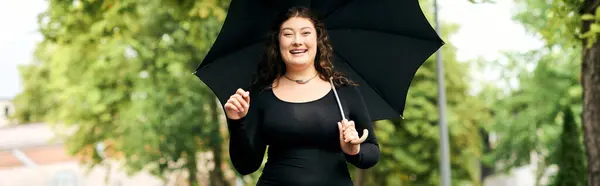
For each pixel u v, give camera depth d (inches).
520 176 1615.4
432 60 936.3
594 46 312.7
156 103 876.6
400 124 931.3
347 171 132.4
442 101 731.4
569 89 951.6
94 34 482.3
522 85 997.2
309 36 128.7
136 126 884.6
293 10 130.6
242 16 131.0
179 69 847.7
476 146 997.8
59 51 857.5
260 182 131.7
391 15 138.1
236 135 124.8
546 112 976.3
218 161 983.6
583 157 713.6
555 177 737.0
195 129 902.4
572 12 311.1
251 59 137.1
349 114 133.2
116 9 443.8
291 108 128.7
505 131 1032.2
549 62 953.5
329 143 129.9
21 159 1417.3
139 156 897.5
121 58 860.6
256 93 132.5
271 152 132.0
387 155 928.9
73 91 875.4
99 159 1002.7
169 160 925.8
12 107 1644.9
